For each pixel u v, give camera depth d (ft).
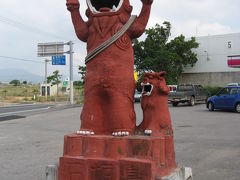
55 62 119.34
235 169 20.77
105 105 13.71
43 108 88.84
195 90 83.25
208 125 42.73
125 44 13.69
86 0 14.24
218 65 111.45
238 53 107.96
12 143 31.68
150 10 13.99
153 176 11.97
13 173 20.17
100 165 12.48
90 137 12.96
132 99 13.97
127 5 13.93
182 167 14.57
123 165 12.25
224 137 33.04
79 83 120.78
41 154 25.95
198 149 27.07
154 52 103.09
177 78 113.29
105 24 13.60
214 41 112.06
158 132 13.46
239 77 107.96
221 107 63.72
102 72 13.42
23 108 90.94
